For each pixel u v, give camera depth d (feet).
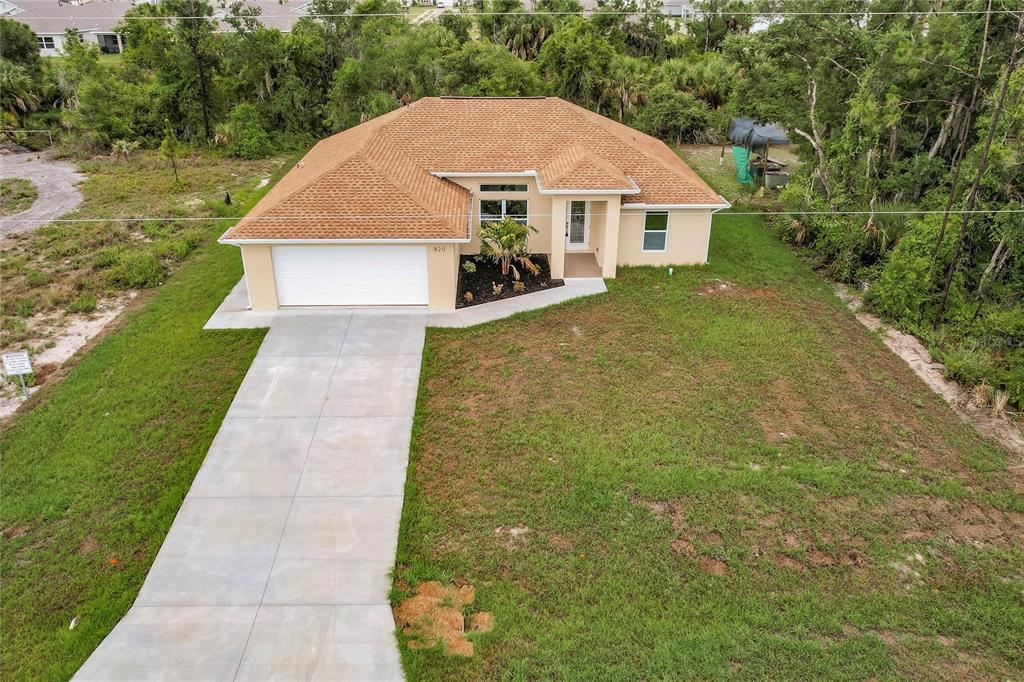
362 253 57.93
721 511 37.55
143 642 29.68
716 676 28.45
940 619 31.53
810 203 74.33
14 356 46.34
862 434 44.68
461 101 79.61
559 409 46.34
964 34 73.00
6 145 120.16
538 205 70.03
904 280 59.67
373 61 124.06
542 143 72.08
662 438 43.37
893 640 30.53
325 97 131.64
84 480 39.58
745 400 47.83
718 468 40.88
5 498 38.29
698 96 134.62
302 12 233.96
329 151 79.82
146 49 127.13
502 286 64.34
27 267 69.15
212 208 87.81
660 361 52.49
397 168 65.67
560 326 57.52
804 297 64.54
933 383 51.19
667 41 172.24
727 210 88.94
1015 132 61.05
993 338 54.95
